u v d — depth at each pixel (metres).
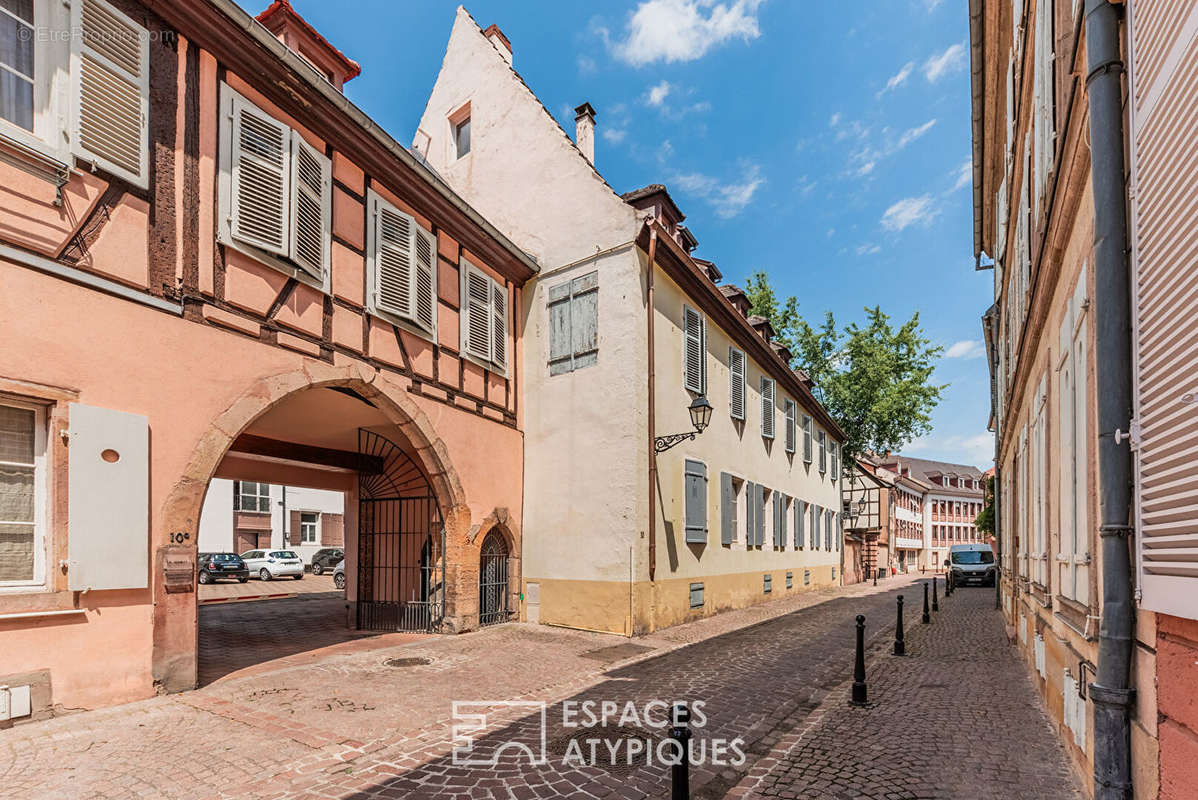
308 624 11.78
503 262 11.94
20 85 5.25
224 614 13.81
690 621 12.30
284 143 7.47
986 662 8.66
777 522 17.98
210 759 4.55
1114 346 3.22
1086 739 4.10
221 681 6.68
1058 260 5.06
